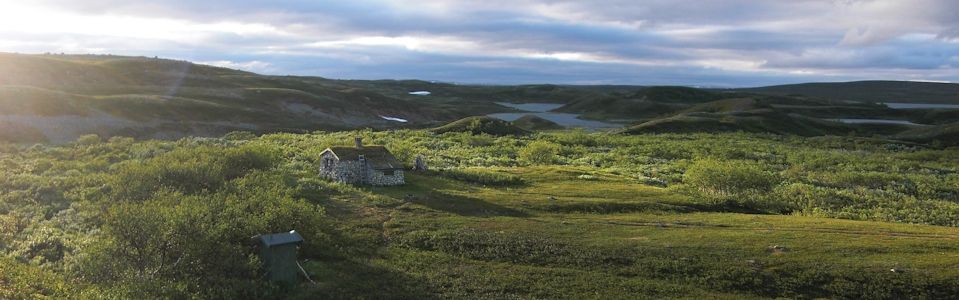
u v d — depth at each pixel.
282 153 89.62
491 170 81.31
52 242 40.72
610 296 36.22
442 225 49.38
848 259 40.78
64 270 35.97
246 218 40.34
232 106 184.38
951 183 92.94
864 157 132.75
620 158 115.12
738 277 38.47
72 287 31.84
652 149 132.25
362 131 156.75
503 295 36.44
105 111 145.25
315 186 62.22
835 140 175.50
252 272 36.19
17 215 47.03
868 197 72.31
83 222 46.16
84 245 40.00
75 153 86.81
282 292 35.22
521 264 41.59
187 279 34.31
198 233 35.44
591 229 49.34
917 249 42.97
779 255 41.88
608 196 64.06
